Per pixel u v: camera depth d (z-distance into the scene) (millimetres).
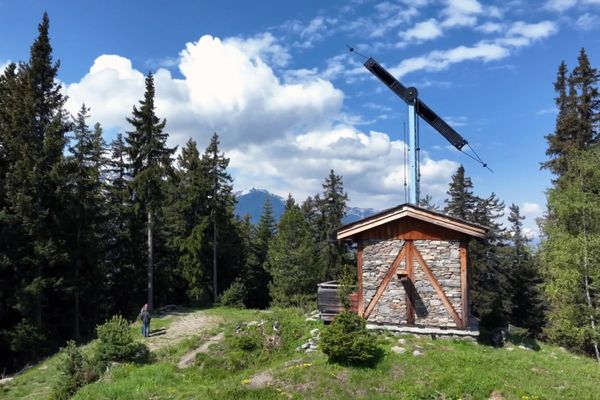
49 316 32906
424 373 14445
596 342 27500
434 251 19188
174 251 46062
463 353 16125
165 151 38844
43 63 34625
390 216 19484
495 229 43656
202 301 43781
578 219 28781
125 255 40688
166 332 27859
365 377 14312
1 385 21391
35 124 33781
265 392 13641
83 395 15500
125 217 40094
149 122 38156
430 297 19016
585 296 28766
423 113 23891
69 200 33031
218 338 20781
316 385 13977
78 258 33719
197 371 17391
